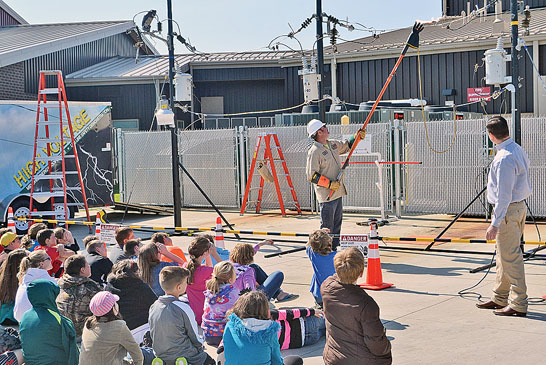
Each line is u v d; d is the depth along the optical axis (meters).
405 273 9.64
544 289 8.27
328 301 4.68
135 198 20.42
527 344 6.10
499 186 6.83
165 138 19.86
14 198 15.57
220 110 28.92
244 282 7.04
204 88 28.88
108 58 31.02
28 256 6.83
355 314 4.54
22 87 24.97
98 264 7.60
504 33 21.83
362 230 13.97
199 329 6.88
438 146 15.71
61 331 5.45
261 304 4.75
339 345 4.63
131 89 26.81
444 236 12.91
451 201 15.66
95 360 5.03
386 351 4.57
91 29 29.88
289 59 26.94
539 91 21.34
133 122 26.80
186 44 14.52
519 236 7.05
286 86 27.33
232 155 18.86
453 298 8.02
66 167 16.50
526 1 27.56
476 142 15.23
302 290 8.82
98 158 17.06
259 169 17.30
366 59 24.55
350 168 16.70
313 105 20.88
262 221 16.23
